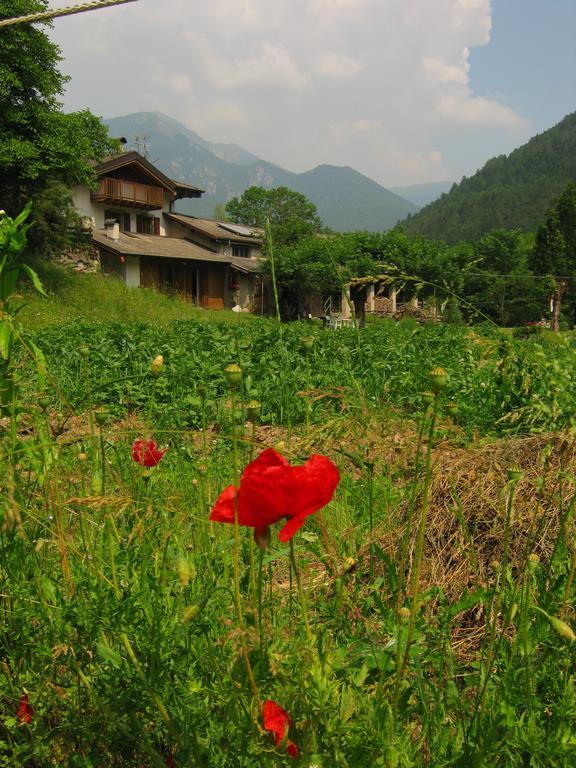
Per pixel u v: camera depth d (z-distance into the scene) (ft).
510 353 6.86
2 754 5.28
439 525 9.26
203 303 123.44
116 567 6.32
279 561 9.43
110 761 5.35
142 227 125.90
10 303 7.75
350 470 14.75
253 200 232.12
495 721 4.79
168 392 25.16
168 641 5.07
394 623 5.56
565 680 5.18
